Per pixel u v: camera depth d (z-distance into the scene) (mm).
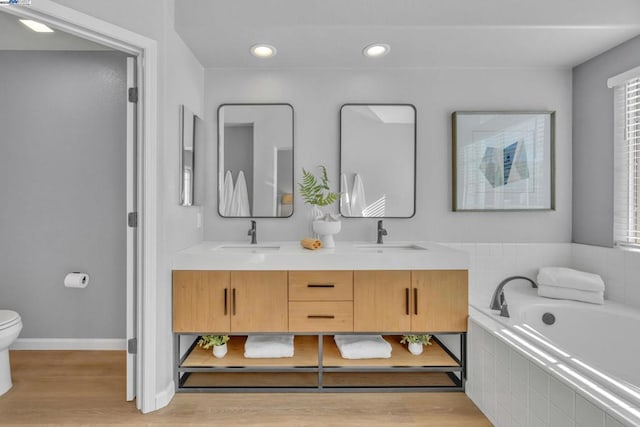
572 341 1947
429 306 1902
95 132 2459
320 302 1887
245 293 1878
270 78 2424
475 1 1869
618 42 2043
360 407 1772
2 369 1894
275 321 1878
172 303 1886
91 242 2469
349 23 1876
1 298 2455
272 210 2410
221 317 1879
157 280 1761
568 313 1973
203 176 2365
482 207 2393
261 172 2414
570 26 1860
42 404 1786
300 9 1876
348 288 1888
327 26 1880
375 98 2436
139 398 1731
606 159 2172
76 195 2461
